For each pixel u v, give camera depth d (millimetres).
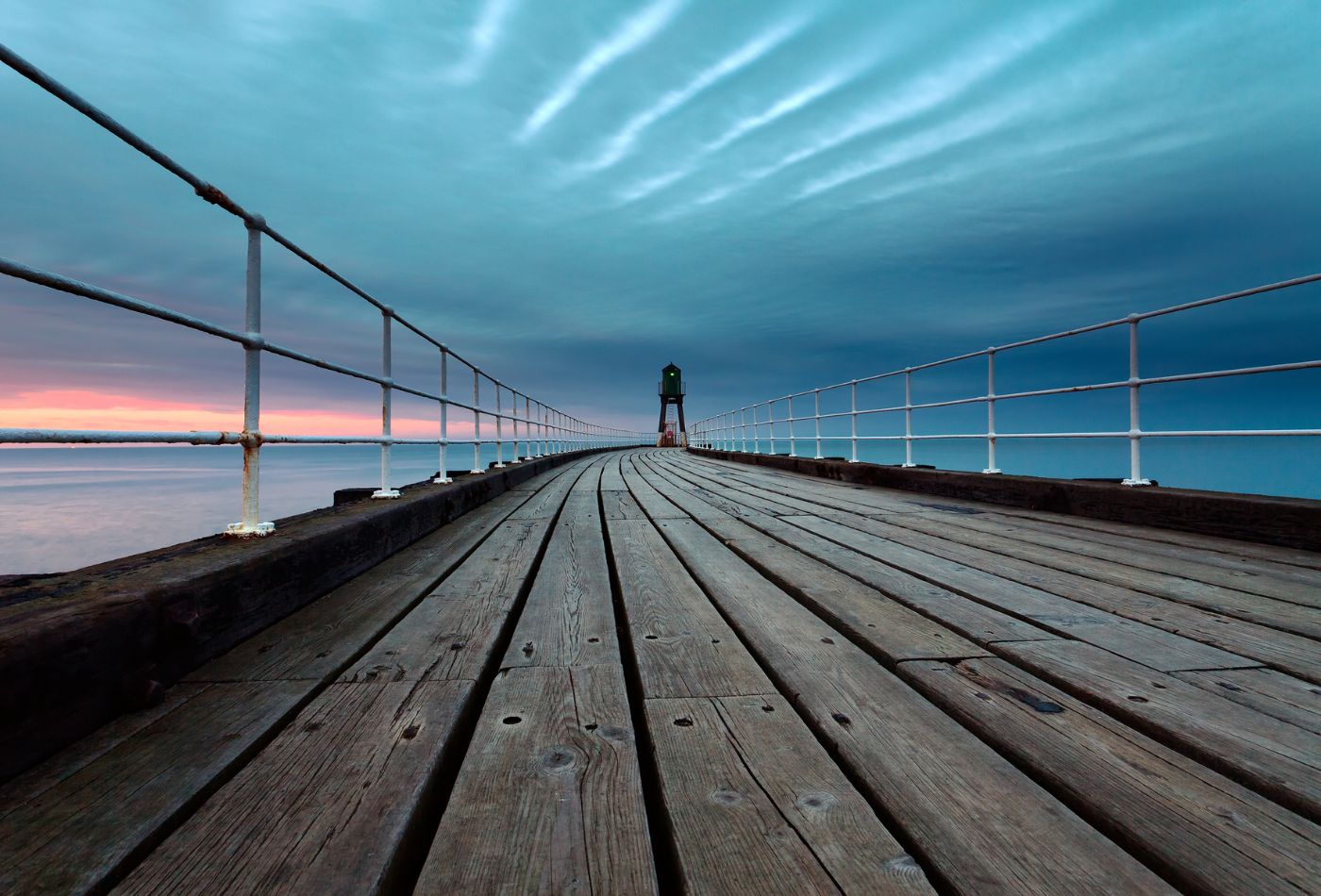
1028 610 2109
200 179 2004
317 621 2074
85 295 1499
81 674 1254
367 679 1574
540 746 1225
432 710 1390
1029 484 4852
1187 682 1523
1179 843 933
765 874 864
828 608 2166
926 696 1524
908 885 843
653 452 27375
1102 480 4629
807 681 1556
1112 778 1110
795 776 1117
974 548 3250
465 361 5805
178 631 1525
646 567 2922
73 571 1677
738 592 2439
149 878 858
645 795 1245
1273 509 3248
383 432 3820
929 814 1004
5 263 1263
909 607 2184
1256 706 1389
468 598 2359
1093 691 1463
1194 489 3920
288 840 935
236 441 2205
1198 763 1181
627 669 2023
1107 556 3008
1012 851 916
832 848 919
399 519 3312
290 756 1183
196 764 1152
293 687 1519
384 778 1104
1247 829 968
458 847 919
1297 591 2357
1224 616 2055
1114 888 842
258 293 2389
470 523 4410
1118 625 1957
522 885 844
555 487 7531
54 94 1427
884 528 3951
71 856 894
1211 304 3473
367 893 826
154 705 1402
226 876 860
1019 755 1197
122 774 1115
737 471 10828
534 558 3129
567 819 985
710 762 1169
